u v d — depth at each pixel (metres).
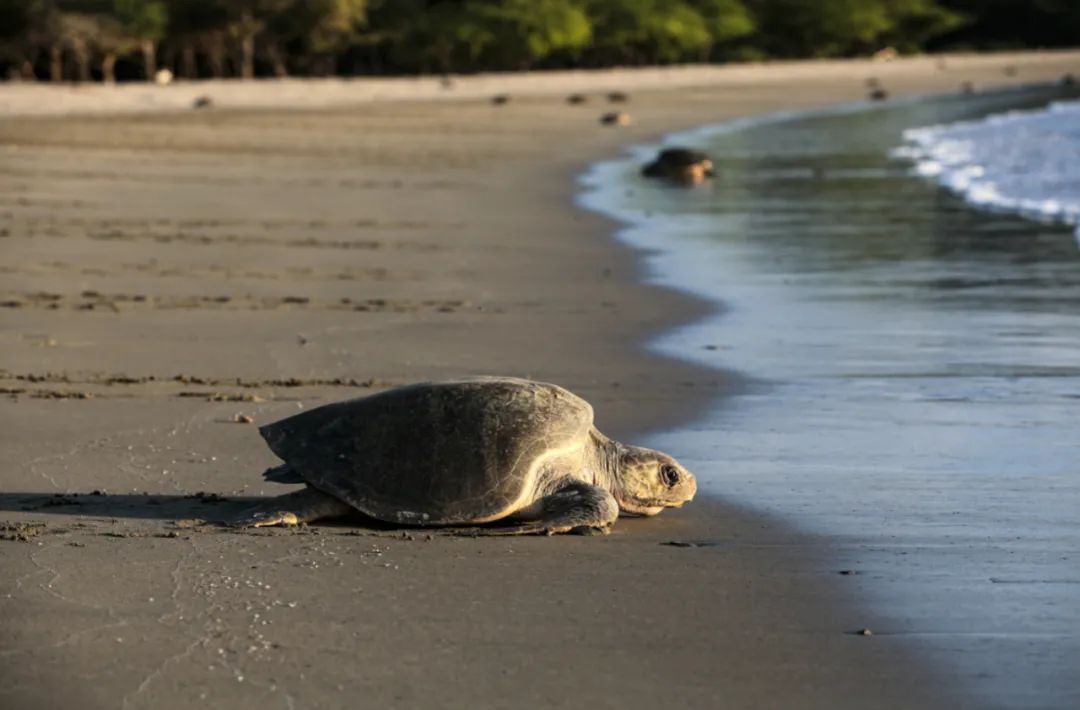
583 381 10.91
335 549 6.55
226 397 10.03
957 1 134.62
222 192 24.84
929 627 5.60
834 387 10.68
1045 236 20.09
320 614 5.70
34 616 5.64
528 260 17.67
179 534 6.79
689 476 7.30
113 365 11.22
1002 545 6.72
